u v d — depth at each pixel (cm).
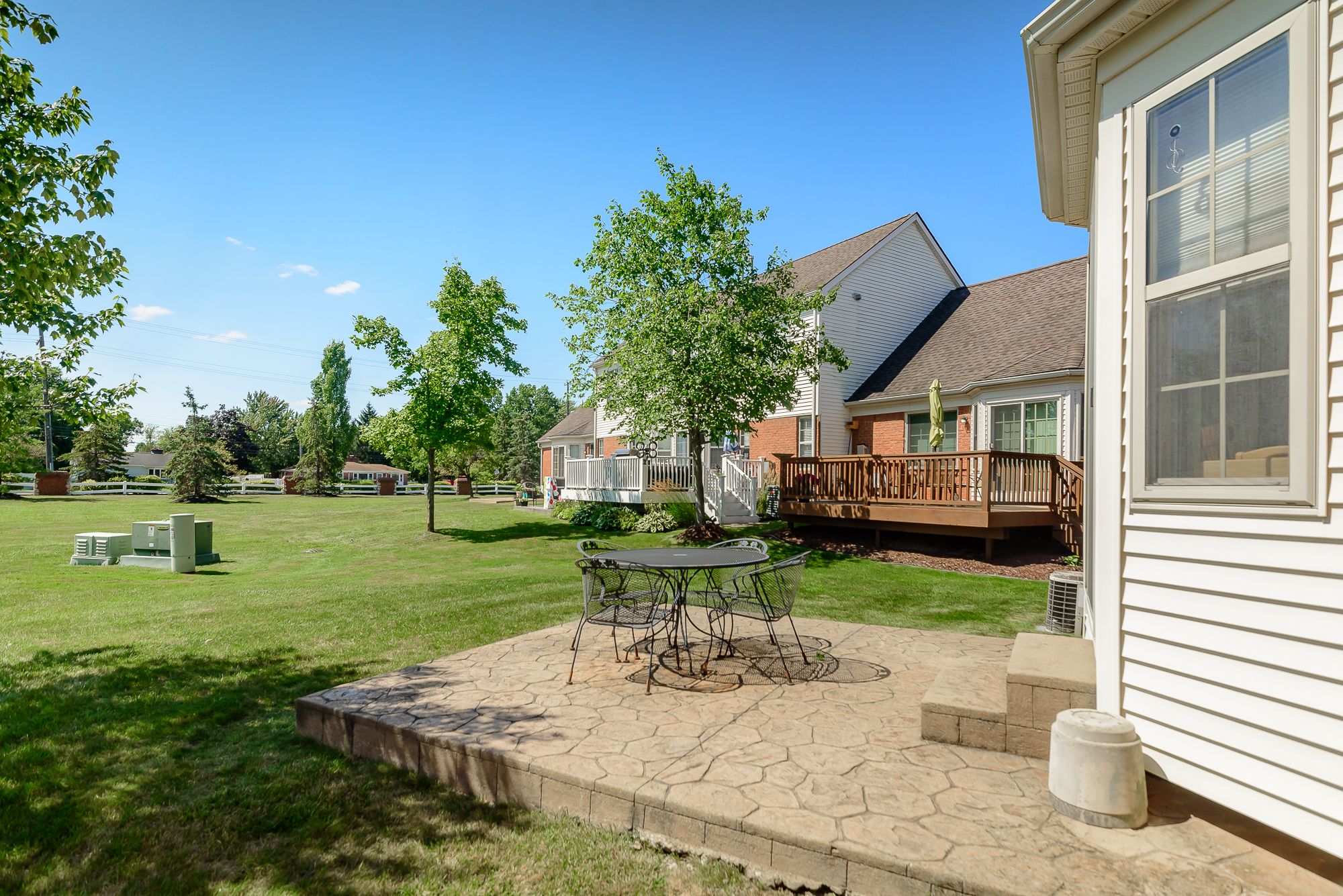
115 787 333
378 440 1859
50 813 305
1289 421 241
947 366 1612
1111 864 236
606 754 330
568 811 305
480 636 632
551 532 1869
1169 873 231
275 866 265
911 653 543
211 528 1427
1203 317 272
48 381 578
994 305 1794
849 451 1795
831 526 1378
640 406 1374
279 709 450
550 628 643
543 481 3450
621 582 517
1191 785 261
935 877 227
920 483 1185
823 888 245
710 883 252
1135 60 304
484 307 1838
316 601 843
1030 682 333
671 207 1402
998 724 339
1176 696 270
